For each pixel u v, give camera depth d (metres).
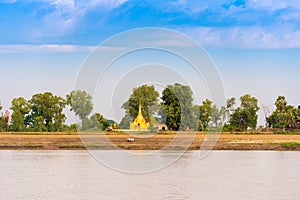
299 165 56.06
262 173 49.97
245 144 77.81
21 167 53.44
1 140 81.50
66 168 52.62
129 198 38.97
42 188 42.38
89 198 39.03
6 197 39.25
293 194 40.69
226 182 45.25
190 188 42.62
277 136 89.94
